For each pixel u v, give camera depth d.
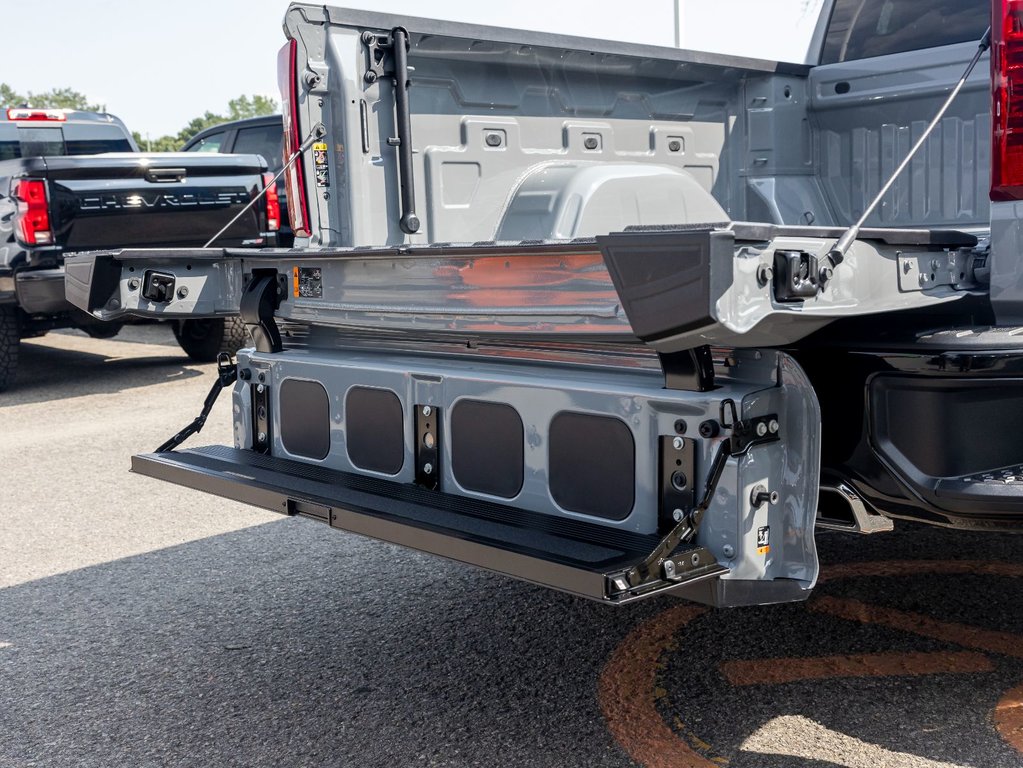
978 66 3.96
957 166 4.10
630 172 3.84
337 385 3.20
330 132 3.40
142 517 5.16
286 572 4.21
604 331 2.43
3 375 8.96
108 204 8.21
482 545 2.38
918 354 2.35
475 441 2.83
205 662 3.35
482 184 3.74
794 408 2.38
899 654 3.12
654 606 3.60
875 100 4.31
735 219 4.55
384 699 3.01
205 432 7.12
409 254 2.85
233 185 8.82
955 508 2.38
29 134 10.59
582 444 2.58
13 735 2.90
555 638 3.39
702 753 2.60
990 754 2.55
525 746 2.69
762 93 4.43
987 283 2.68
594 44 3.80
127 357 11.16
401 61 3.41
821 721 2.74
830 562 3.96
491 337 2.73
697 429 2.36
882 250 2.34
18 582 4.24
